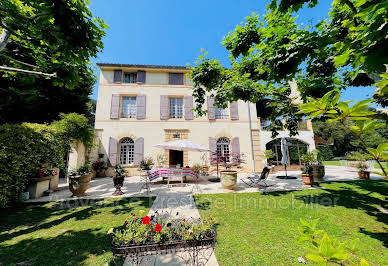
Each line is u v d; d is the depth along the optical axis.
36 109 8.59
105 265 2.52
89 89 11.63
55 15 2.74
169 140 11.66
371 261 2.58
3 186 4.67
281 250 2.84
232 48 4.38
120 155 11.33
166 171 7.78
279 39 3.18
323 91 3.22
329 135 28.61
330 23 2.90
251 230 3.49
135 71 12.34
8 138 4.82
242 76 4.94
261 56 4.00
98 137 11.01
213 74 5.36
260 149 12.35
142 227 2.43
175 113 12.33
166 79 12.45
